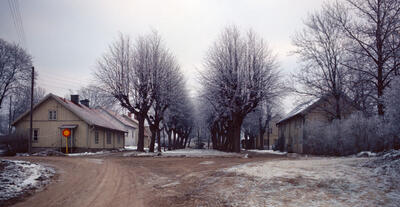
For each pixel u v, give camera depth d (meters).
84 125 35.66
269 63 30.59
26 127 36.19
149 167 17.16
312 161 15.84
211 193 9.24
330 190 8.45
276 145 51.16
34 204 7.99
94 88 33.25
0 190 9.49
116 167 17.03
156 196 9.12
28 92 44.41
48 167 16.08
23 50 42.06
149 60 33.47
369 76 22.55
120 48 33.12
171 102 35.69
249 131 65.19
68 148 35.34
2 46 39.91
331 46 28.56
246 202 7.88
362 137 23.45
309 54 29.45
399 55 19.91
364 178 9.62
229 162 18.98
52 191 9.84
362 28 22.39
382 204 6.84
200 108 47.53
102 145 40.69
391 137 18.14
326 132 26.55
